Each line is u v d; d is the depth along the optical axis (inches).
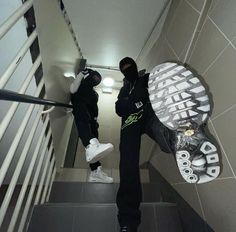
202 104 43.4
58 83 68.8
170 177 63.1
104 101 136.4
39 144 49.2
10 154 33.9
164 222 48.7
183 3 66.2
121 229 38.4
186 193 53.1
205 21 51.2
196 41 54.0
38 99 36.7
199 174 41.3
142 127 53.1
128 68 60.8
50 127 60.3
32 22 40.9
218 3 46.9
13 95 26.5
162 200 63.6
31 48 41.9
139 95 55.4
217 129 41.9
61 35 71.2
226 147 39.2
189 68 55.6
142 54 109.8
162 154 70.6
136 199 41.4
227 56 41.1
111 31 95.5
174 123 44.0
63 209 49.4
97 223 47.8
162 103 47.1
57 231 46.3
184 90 45.6
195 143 41.1
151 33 94.4
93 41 102.9
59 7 68.0
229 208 37.9
